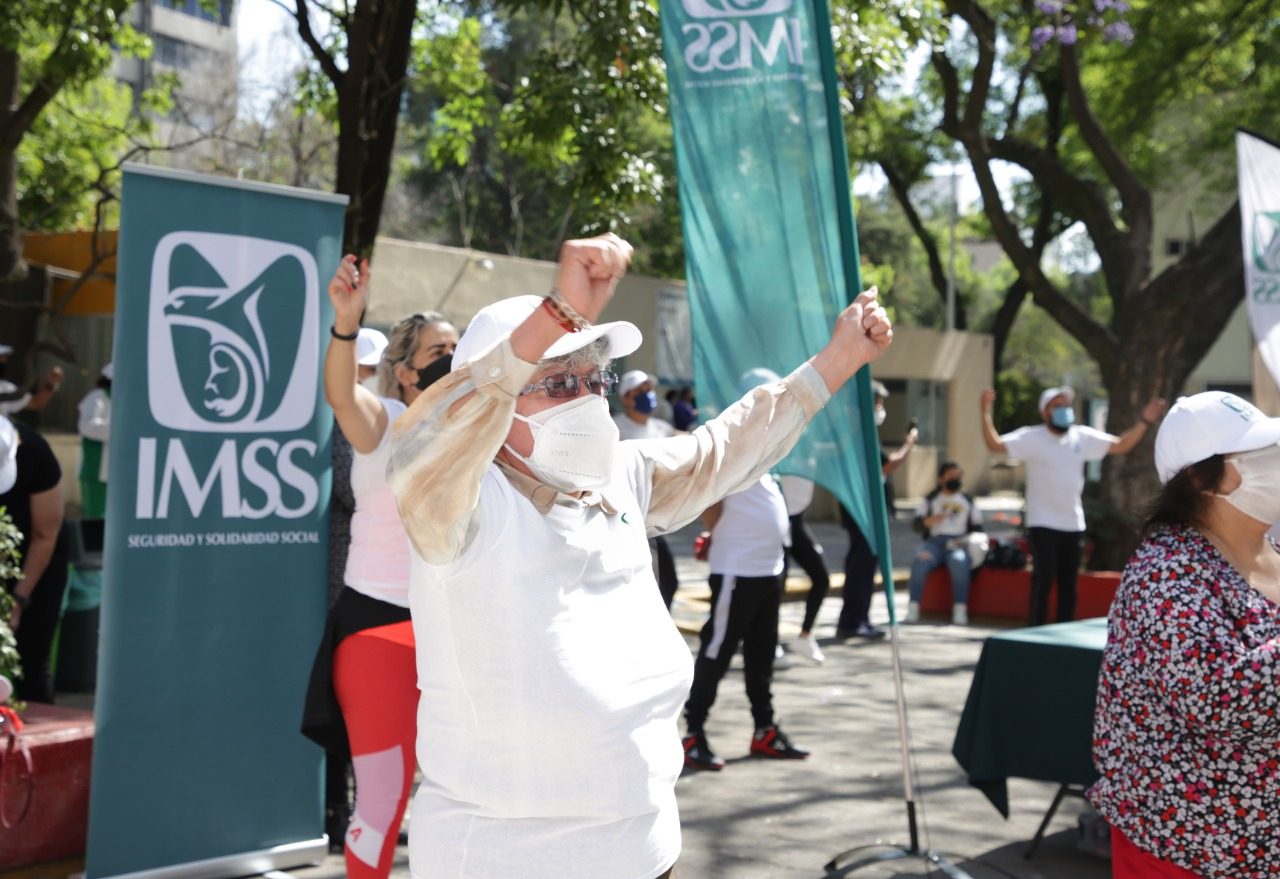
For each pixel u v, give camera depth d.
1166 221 36.03
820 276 5.28
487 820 2.21
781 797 6.38
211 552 4.93
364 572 4.06
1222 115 19.89
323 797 5.24
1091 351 15.52
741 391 5.29
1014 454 10.68
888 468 11.41
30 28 11.73
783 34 5.28
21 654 6.65
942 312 47.44
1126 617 2.91
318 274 5.17
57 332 11.97
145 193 4.78
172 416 4.85
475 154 35.59
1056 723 5.22
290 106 22.17
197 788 4.90
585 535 2.24
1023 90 21.55
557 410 2.19
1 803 4.91
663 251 29.89
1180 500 2.96
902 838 5.78
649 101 10.70
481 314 2.26
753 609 6.87
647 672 2.27
